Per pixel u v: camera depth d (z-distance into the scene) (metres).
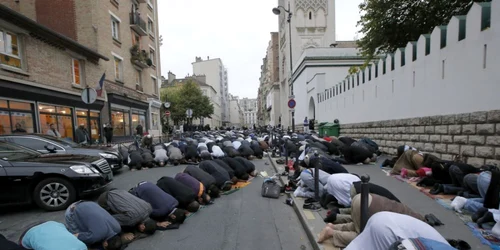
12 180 5.17
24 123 10.99
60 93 12.95
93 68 15.89
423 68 8.39
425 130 8.26
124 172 9.69
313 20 35.91
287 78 38.09
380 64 11.53
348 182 4.52
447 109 7.28
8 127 10.21
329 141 12.09
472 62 6.35
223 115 97.25
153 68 26.98
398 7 13.73
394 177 6.77
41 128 11.85
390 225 2.39
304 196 5.61
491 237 3.25
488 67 5.89
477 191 4.48
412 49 9.03
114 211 3.95
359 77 13.98
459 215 4.04
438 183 5.40
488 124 5.90
